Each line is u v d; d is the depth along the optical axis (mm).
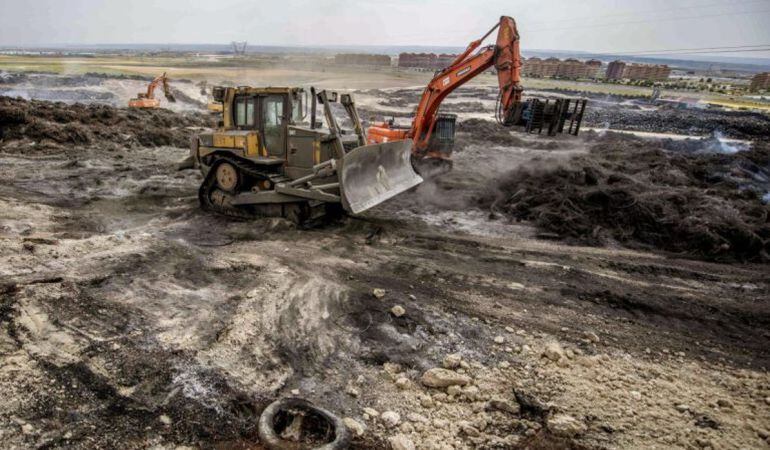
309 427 3725
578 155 15523
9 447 3088
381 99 40125
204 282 5875
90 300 4875
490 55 11102
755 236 8141
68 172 11781
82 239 6988
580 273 7129
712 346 5309
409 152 9641
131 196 10219
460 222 9578
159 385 3854
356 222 9102
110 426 3416
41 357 3930
